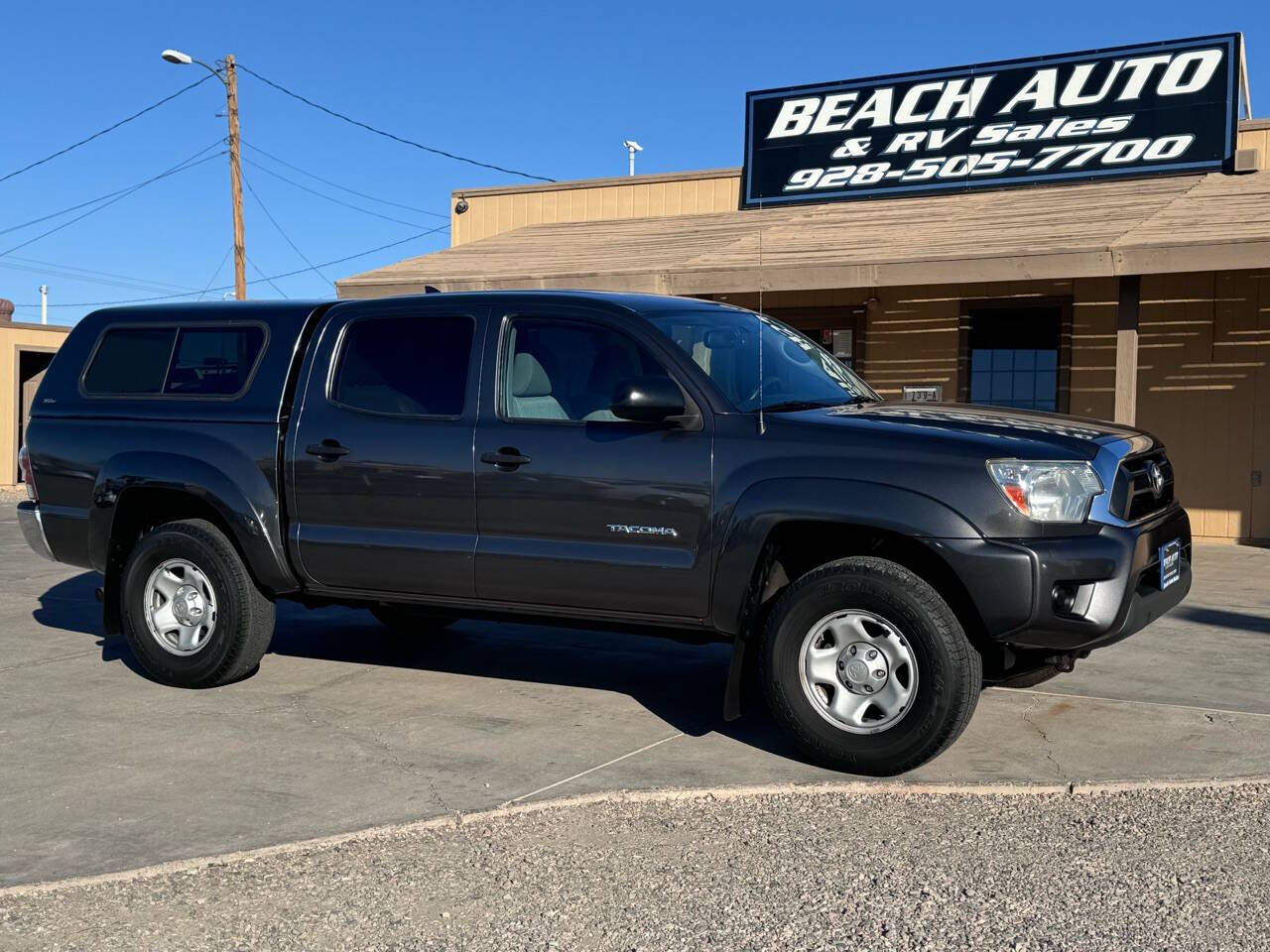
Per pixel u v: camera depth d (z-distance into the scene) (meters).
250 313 6.44
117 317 6.83
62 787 4.79
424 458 5.74
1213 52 13.68
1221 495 13.66
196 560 6.23
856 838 4.25
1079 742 5.35
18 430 24.91
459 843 4.23
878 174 15.52
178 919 3.64
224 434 6.24
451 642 7.70
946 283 11.98
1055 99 14.52
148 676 6.68
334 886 3.87
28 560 12.14
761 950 3.41
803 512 4.93
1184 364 13.80
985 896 3.74
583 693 6.34
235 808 4.54
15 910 3.70
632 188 17.41
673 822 4.42
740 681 5.17
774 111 16.17
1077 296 14.19
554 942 3.47
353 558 5.94
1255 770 4.91
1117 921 3.55
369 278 14.80
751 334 5.95
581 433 5.45
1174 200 12.73
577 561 5.42
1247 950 3.35
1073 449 4.82
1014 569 4.63
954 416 5.29
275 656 7.22
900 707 4.81
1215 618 8.46
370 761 5.12
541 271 14.16
